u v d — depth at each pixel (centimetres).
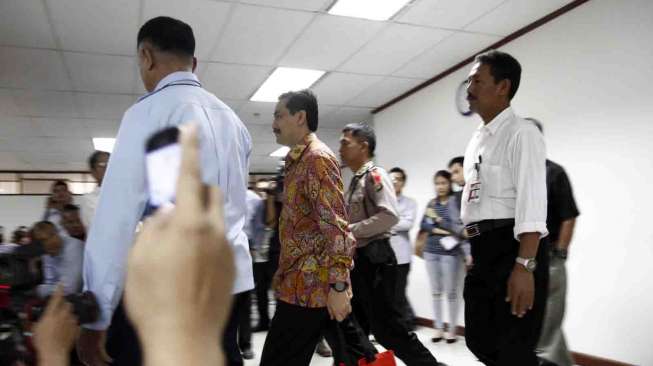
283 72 422
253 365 287
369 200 214
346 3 301
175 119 96
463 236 348
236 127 112
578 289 301
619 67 282
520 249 127
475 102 148
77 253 225
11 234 826
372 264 207
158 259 18
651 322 261
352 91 487
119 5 289
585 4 303
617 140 283
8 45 344
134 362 81
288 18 317
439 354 316
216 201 20
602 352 285
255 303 385
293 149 156
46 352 43
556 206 199
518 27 345
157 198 30
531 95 340
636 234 271
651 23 265
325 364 292
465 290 148
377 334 210
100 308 82
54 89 443
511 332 130
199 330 18
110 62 380
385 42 362
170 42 108
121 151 90
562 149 317
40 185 901
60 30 321
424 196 466
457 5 310
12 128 583
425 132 464
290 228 152
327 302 141
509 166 137
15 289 69
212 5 294
